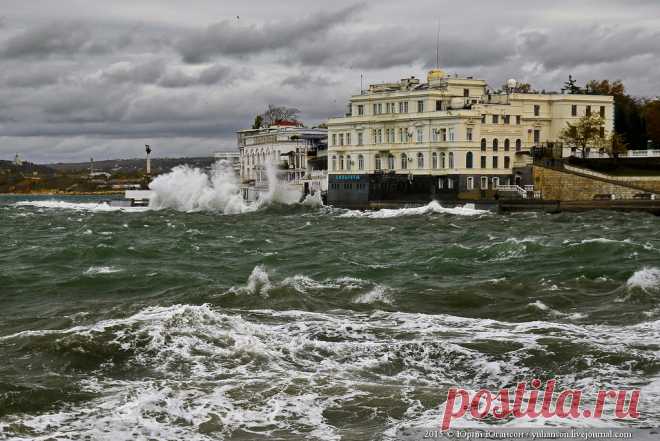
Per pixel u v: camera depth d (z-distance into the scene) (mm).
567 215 120000
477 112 147750
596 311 48281
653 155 146125
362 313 48438
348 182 159750
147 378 36719
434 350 39969
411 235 96438
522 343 40812
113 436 30625
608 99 166625
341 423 31984
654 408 32812
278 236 98688
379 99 160875
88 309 51875
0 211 170500
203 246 85750
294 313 47719
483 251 71812
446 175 148500
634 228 96500
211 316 44469
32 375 37312
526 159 152500
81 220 138250
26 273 66000
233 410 32844
